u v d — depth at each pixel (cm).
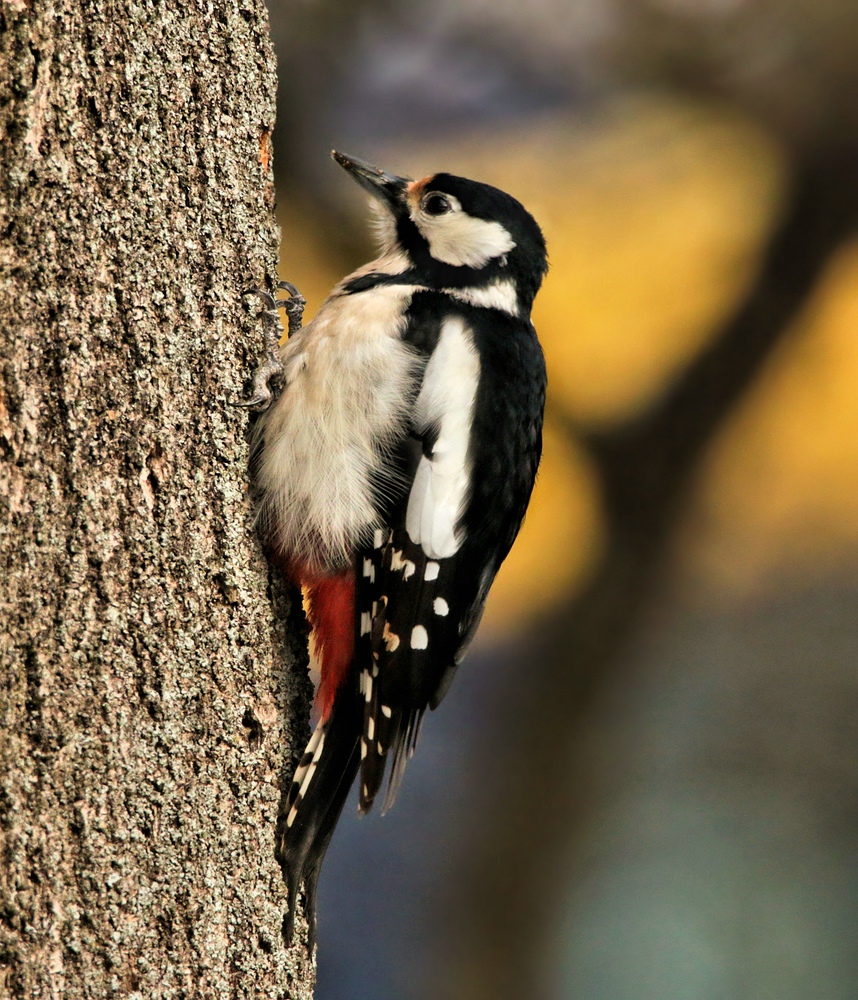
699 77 1220
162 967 510
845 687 1459
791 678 1496
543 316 1294
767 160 1255
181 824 522
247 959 541
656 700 1467
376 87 1187
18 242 495
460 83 1202
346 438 638
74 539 502
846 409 1350
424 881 1323
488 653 1380
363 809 623
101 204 514
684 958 1280
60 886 487
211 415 558
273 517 599
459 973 1275
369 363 652
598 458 1321
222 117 564
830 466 1404
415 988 1260
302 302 752
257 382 578
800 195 1248
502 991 1281
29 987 479
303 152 1169
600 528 1338
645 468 1317
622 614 1337
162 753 518
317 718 639
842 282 1284
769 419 1370
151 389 529
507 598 1364
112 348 516
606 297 1289
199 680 539
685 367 1301
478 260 738
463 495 659
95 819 496
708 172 1256
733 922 1313
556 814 1331
